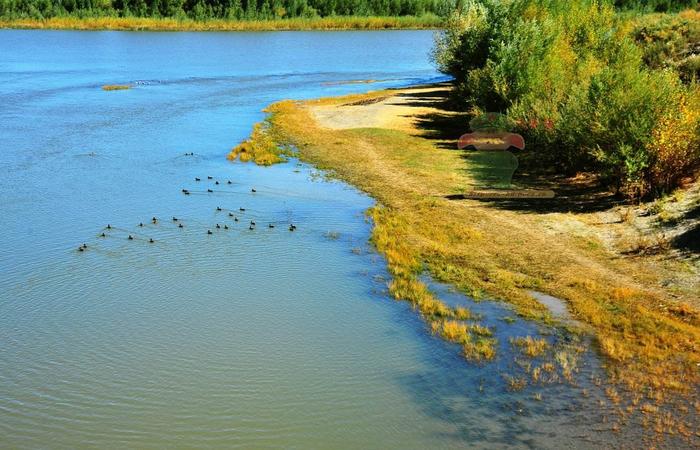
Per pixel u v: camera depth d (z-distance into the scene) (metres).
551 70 33.50
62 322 15.46
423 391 12.43
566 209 21.75
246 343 14.37
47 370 13.48
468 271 17.41
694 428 10.95
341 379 12.92
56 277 17.73
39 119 39.34
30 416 11.98
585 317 14.70
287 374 13.16
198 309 15.96
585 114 24.47
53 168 28.47
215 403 12.27
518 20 36.94
